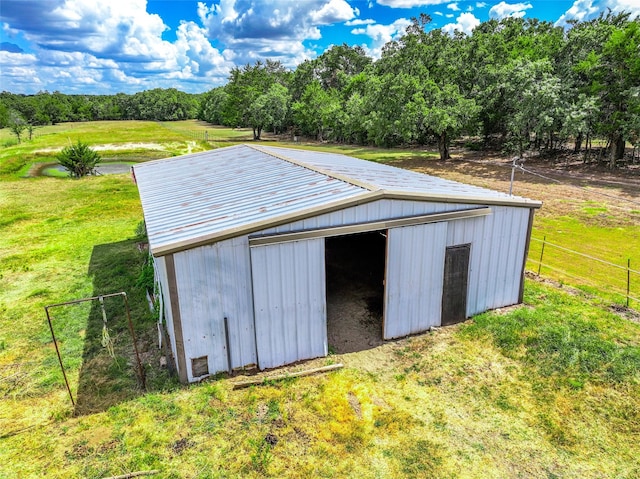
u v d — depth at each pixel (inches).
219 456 238.4
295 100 2758.4
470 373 310.7
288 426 260.2
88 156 1246.3
